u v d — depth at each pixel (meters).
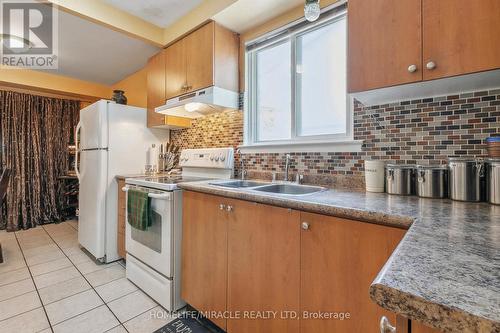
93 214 2.44
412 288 0.35
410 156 1.35
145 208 1.79
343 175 1.61
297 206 1.06
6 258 2.51
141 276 1.90
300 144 1.79
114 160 2.47
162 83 2.48
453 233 0.62
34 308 1.67
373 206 0.95
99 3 2.04
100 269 2.27
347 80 1.22
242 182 1.93
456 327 0.30
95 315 1.61
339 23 1.77
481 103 1.15
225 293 1.39
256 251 1.23
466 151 1.18
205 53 2.03
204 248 1.52
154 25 2.39
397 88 1.13
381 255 0.85
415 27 1.03
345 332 0.93
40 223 3.82
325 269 0.99
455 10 0.94
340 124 1.77
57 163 4.08
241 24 2.06
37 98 3.89
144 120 2.74
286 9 1.88
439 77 0.97
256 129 2.24
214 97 1.96
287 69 2.05
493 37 0.87
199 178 2.21
